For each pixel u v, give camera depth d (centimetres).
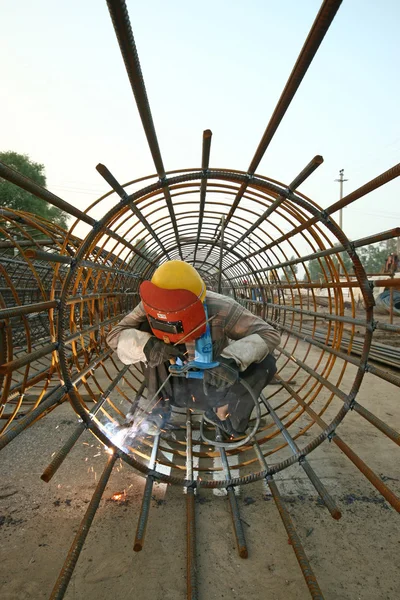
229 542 208
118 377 323
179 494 252
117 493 252
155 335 240
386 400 457
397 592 178
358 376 199
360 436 347
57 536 211
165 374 255
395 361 679
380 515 234
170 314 210
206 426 343
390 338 968
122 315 416
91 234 183
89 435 341
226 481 235
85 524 171
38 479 269
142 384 372
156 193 232
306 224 233
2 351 229
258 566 192
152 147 164
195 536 205
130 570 188
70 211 188
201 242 608
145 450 310
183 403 264
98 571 186
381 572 189
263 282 584
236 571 188
